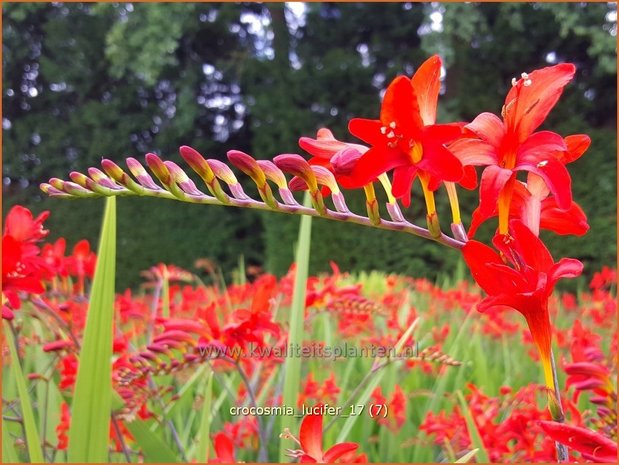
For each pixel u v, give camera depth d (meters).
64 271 0.61
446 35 2.23
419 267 1.99
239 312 0.47
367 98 2.46
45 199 2.65
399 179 0.28
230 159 0.30
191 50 2.84
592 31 2.15
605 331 0.94
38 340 0.61
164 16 2.43
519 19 2.17
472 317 0.94
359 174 0.28
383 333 0.78
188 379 0.57
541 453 0.45
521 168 0.28
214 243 2.47
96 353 0.37
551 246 2.00
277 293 0.81
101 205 2.50
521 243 0.29
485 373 0.69
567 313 1.18
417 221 2.00
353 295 0.63
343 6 2.62
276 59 2.60
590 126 2.24
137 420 0.42
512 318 1.08
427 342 0.82
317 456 0.33
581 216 0.31
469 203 1.92
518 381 0.74
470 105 2.23
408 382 0.74
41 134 2.75
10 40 2.82
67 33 2.80
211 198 0.31
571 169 2.04
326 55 2.53
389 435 0.63
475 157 0.29
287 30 2.70
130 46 2.51
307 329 0.68
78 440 0.37
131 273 2.43
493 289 0.29
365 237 2.05
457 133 0.28
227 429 0.55
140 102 2.82
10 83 2.84
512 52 2.23
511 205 0.31
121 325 0.90
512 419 0.46
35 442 0.40
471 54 2.29
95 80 2.82
